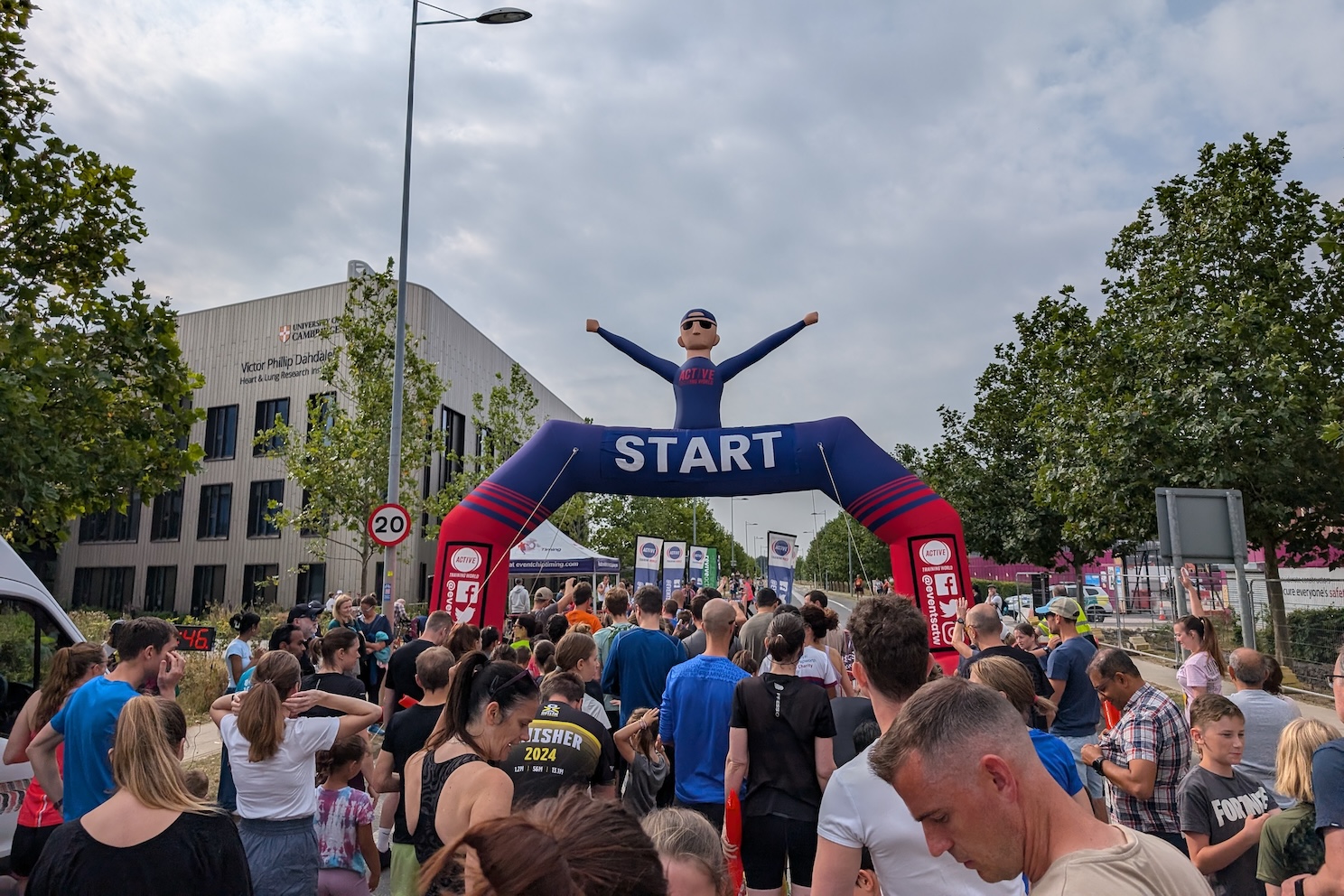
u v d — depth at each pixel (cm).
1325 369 1491
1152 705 416
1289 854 310
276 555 3441
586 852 132
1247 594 781
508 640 1036
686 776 465
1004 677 315
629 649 624
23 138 898
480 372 4150
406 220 1423
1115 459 1510
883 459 1041
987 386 2472
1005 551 2380
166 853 265
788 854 403
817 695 407
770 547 1366
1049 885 145
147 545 3681
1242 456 1401
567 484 1073
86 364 937
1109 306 1820
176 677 482
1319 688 1267
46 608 572
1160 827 406
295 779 393
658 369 1166
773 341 1152
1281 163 1583
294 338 3516
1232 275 1553
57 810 466
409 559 3181
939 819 157
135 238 992
